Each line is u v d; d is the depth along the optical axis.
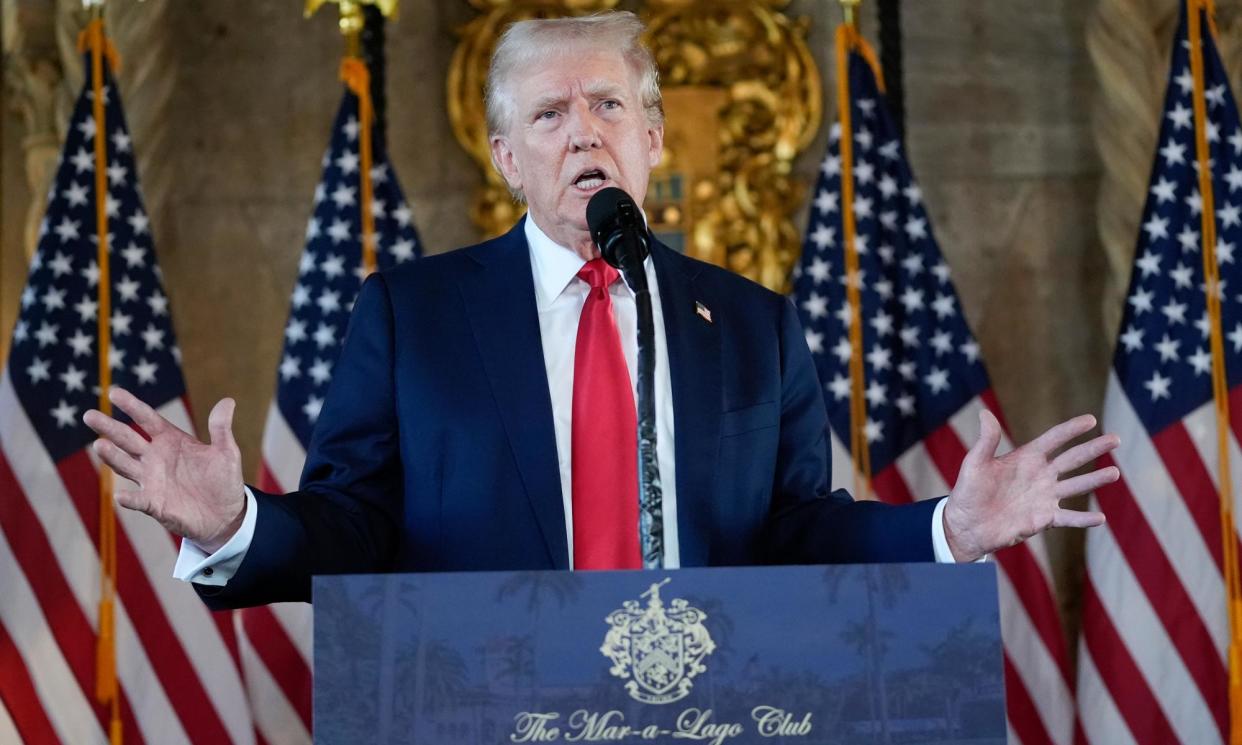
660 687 3.30
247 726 10.24
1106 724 10.53
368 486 4.84
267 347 11.96
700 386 4.86
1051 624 10.92
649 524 3.72
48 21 11.75
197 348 11.87
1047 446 4.14
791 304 5.39
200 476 4.02
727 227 12.02
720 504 4.73
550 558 4.54
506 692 3.28
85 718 9.99
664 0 12.27
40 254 10.60
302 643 10.52
